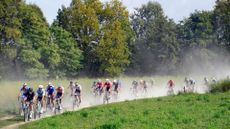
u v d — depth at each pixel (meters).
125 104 31.05
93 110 27.92
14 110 31.17
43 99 28.33
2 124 24.92
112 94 40.56
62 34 87.25
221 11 104.44
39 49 78.44
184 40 145.12
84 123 22.06
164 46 132.25
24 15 79.06
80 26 93.12
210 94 34.84
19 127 23.09
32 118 27.73
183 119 21.19
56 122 22.77
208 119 21.25
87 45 94.69
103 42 89.25
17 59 75.94
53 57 80.38
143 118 22.25
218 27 141.62
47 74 78.00
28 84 47.53
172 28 139.12
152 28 137.88
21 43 74.62
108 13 95.31
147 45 135.75
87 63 94.56
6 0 74.25
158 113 24.28
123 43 92.69
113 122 20.36
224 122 20.16
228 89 37.25
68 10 95.31
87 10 92.00
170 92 47.22
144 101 32.91
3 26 74.19
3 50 73.62
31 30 78.31
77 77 89.50
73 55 87.31
